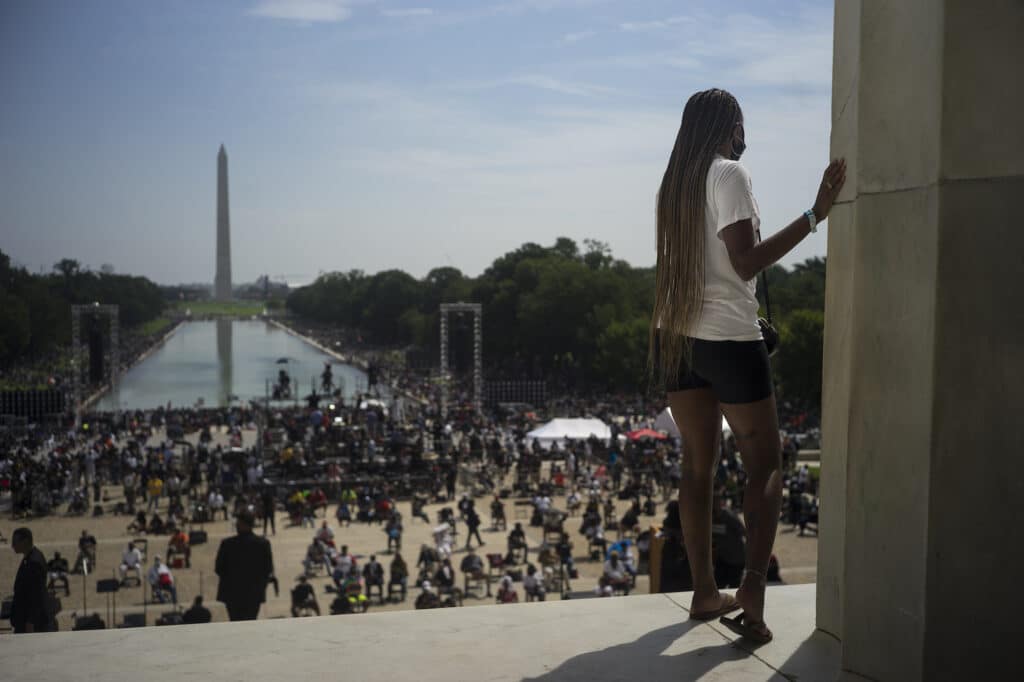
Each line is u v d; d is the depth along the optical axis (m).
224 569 9.02
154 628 3.50
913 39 2.71
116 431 73.00
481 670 3.13
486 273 150.88
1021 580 2.59
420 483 51.25
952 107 2.61
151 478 47.25
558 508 45.75
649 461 51.69
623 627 3.56
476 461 58.19
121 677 3.06
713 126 3.42
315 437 60.94
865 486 2.90
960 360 2.63
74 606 25.36
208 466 52.34
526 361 128.38
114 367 86.00
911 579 2.75
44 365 82.81
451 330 135.12
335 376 151.75
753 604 3.39
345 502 43.19
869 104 2.86
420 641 3.39
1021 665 2.60
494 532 40.75
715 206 3.33
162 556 34.41
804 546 32.47
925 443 2.69
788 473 42.09
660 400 81.50
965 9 2.59
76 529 39.03
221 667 3.14
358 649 3.29
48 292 75.38
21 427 59.44
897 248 2.78
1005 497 2.59
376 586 30.88
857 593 2.93
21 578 5.48
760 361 3.38
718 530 6.79
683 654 3.30
